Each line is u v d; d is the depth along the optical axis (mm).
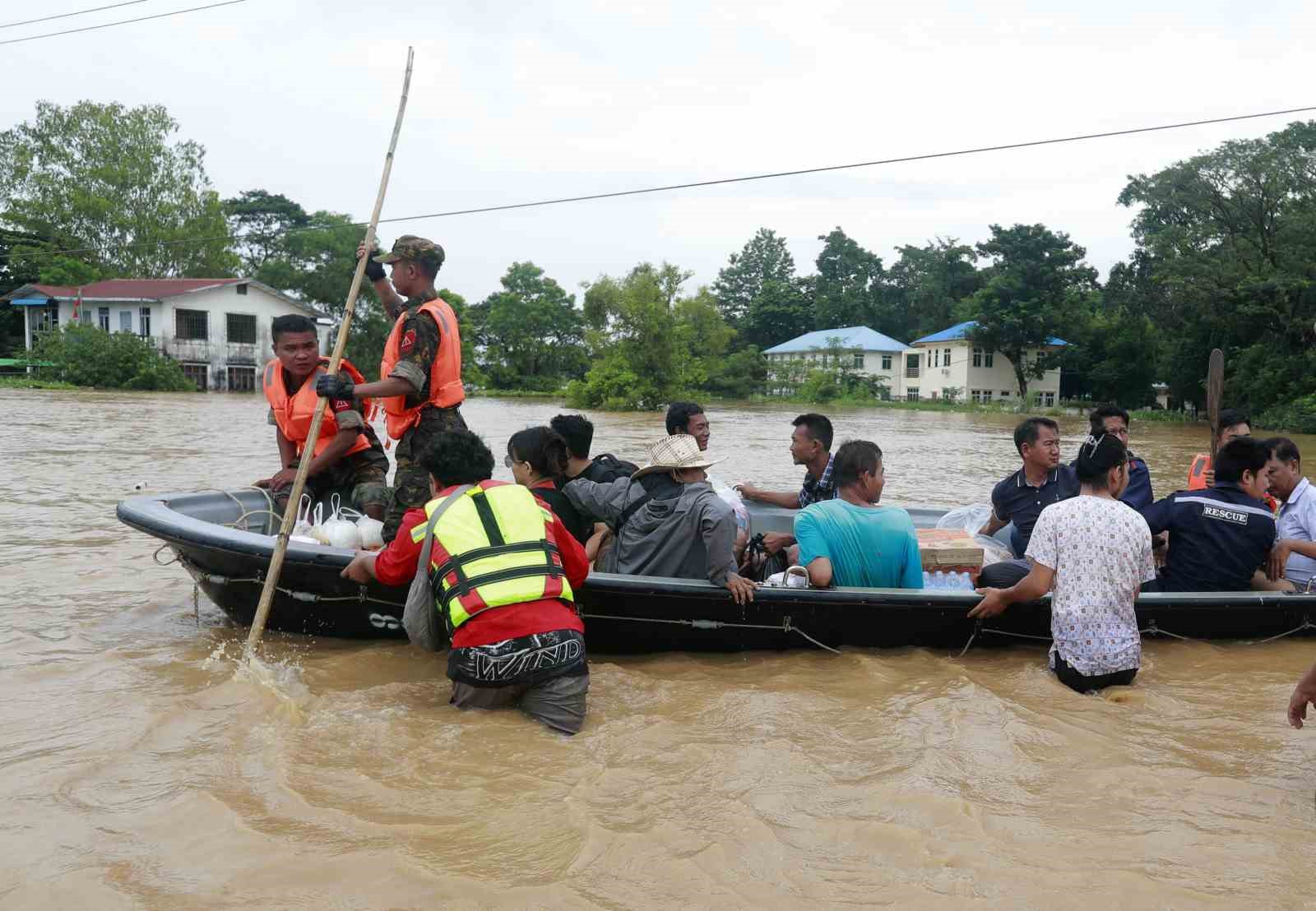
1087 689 4277
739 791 3127
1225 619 4996
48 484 10320
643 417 34500
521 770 3270
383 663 4473
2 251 52406
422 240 4906
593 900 2471
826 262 91688
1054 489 5617
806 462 5953
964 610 4656
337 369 4762
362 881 2547
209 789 3070
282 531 4418
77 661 4375
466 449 3967
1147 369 55562
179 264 57469
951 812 2986
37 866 2594
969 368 59875
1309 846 2809
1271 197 41781
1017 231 57594
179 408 26734
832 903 2475
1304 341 40094
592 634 4672
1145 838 2842
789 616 4641
